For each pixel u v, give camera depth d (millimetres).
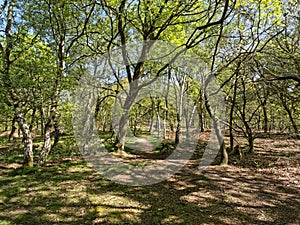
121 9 11422
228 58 11000
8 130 25656
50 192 7344
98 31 12734
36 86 9172
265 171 9992
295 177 9000
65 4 10609
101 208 6227
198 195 7406
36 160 11078
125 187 8055
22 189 7523
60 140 15039
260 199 7059
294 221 5668
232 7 8375
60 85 10117
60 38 10875
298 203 6730
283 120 18453
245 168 10539
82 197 7004
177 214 6031
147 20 11984
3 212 5949
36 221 5531
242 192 7648
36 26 10227
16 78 8883
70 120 11758
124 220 5645
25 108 10477
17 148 14969
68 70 10328
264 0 9070
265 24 9727
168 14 10398
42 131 21188
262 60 9648
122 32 12281
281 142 15812
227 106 12812
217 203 6773
